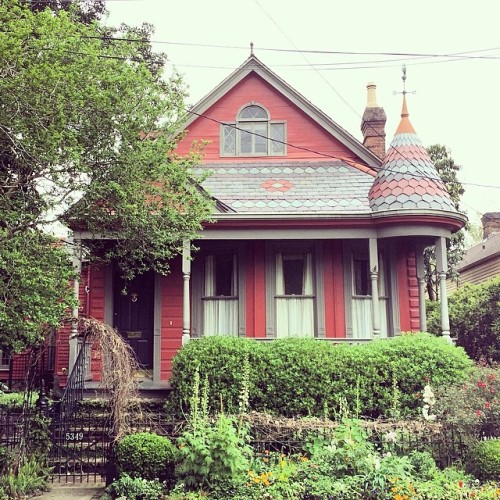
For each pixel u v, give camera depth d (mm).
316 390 11227
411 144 14195
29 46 9305
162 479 8531
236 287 14445
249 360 11344
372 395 11289
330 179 15305
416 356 11367
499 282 18688
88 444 10031
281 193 14492
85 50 9805
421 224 13195
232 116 16562
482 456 8578
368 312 14383
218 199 13977
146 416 9898
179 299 14484
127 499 8039
